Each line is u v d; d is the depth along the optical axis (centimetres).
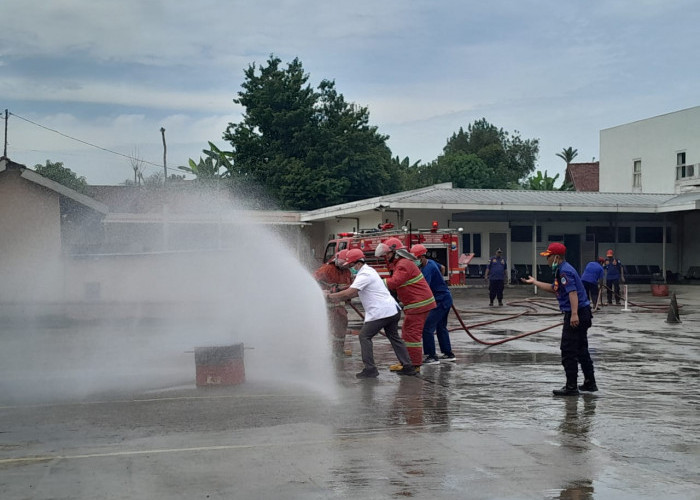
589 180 6097
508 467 543
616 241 3275
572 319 823
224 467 541
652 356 1166
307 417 709
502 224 3170
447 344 1107
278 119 4484
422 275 995
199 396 815
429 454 578
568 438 630
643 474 525
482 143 8650
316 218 3347
